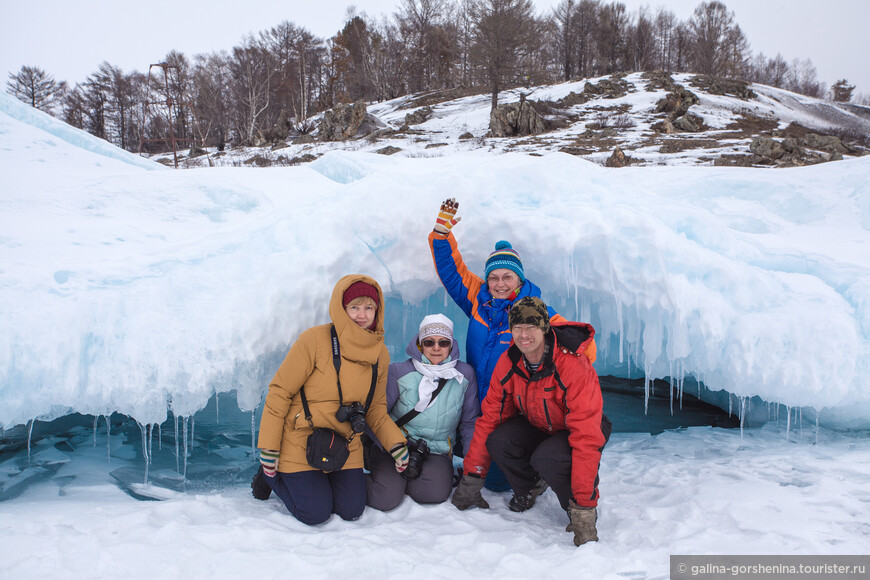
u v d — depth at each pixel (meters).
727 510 2.34
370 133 33.53
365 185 3.48
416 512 2.52
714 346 3.11
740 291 3.20
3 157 5.79
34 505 2.43
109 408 2.67
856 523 2.17
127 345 2.73
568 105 37.12
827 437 3.31
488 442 2.49
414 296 3.56
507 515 2.56
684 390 4.56
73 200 4.63
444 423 2.69
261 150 32.88
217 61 56.03
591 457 2.21
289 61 57.81
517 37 39.47
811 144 23.09
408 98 50.59
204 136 49.66
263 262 3.20
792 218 4.97
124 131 58.97
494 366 2.75
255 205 5.14
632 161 20.50
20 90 59.31
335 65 59.62
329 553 2.07
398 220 3.38
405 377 2.72
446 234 2.93
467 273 3.01
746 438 3.44
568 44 60.44
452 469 2.72
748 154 20.89
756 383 3.04
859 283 3.23
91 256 3.51
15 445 3.18
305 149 30.62
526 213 3.44
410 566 2.01
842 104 46.81
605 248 3.26
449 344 2.67
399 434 2.55
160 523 2.26
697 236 3.53
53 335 2.65
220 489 2.80
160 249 3.45
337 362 2.39
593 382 2.25
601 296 3.44
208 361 2.79
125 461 3.08
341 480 2.47
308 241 3.27
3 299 2.71
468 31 49.44
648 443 3.50
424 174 3.66
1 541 2.02
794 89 79.38
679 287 3.15
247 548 2.09
